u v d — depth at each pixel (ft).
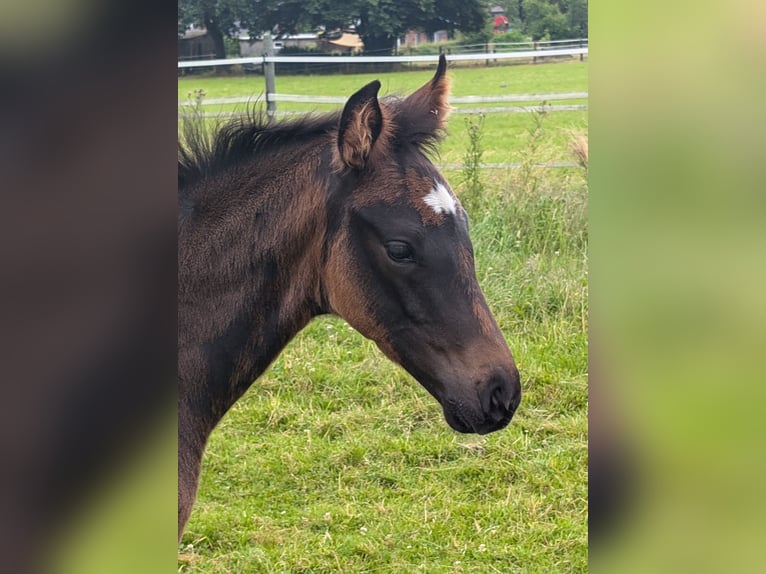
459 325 5.65
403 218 5.66
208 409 6.01
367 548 6.98
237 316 5.91
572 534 7.17
